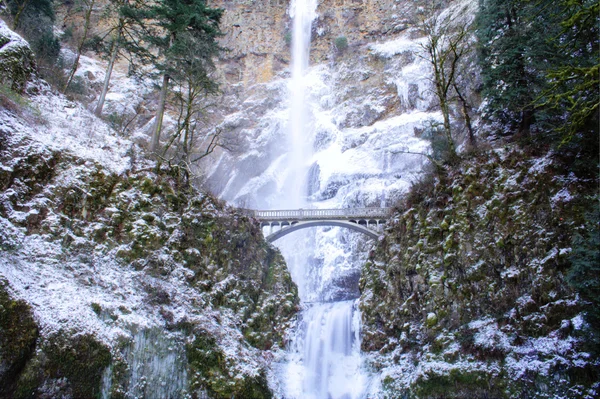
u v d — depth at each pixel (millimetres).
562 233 21484
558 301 20141
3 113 22453
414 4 82000
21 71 27016
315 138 72812
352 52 83000
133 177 26188
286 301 31516
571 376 18156
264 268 32219
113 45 37875
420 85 68375
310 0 91000
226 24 87938
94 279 20625
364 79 77188
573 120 16734
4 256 17969
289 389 26688
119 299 20812
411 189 32375
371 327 28938
